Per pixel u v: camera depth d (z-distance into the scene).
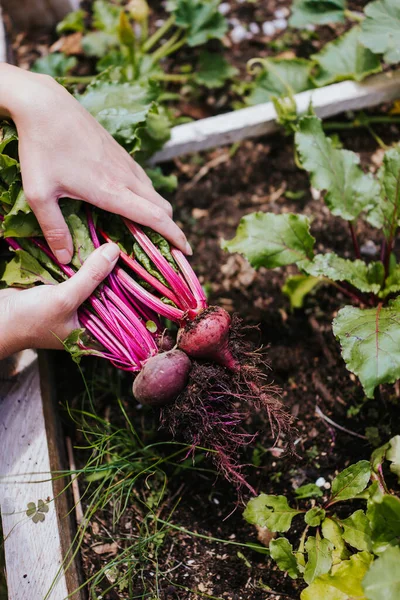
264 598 0.61
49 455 0.62
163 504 0.65
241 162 0.79
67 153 0.58
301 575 0.60
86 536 0.64
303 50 0.84
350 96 0.76
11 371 0.65
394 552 0.52
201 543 0.63
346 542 0.60
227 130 0.77
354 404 0.67
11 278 0.61
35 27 0.90
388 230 0.66
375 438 0.65
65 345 0.59
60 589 0.58
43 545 0.59
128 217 0.60
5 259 0.66
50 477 0.62
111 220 0.62
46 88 0.59
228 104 0.83
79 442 0.68
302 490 0.63
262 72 0.80
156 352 0.60
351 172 0.67
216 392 0.59
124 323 0.60
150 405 0.58
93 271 0.58
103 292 0.60
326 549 0.58
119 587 0.62
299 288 0.70
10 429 0.63
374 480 0.59
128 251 0.62
